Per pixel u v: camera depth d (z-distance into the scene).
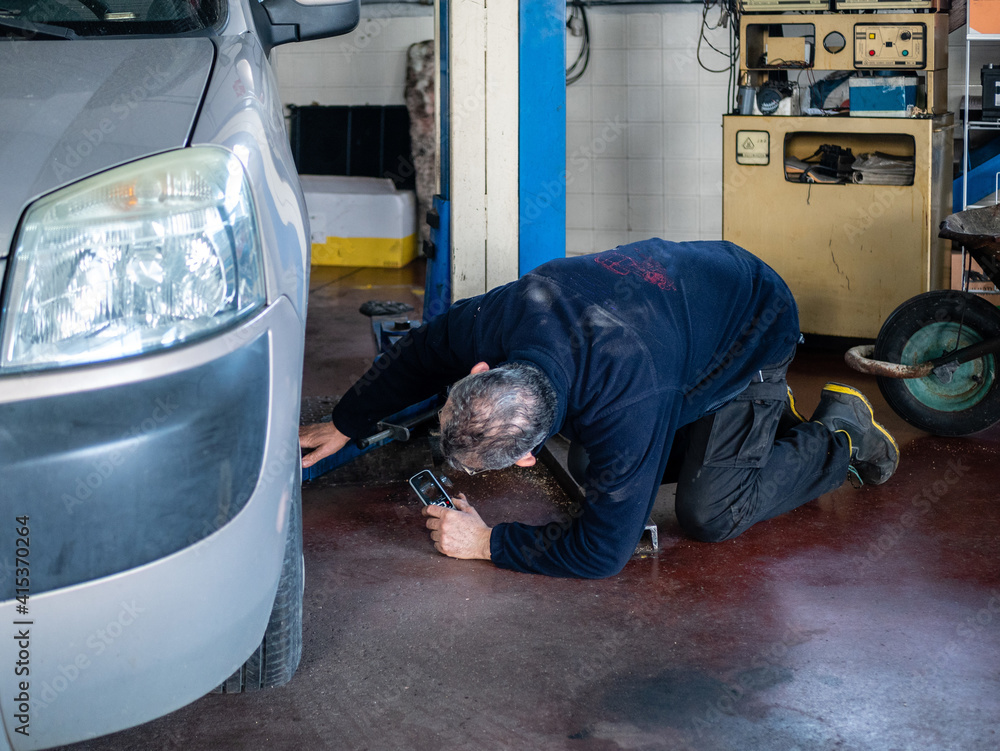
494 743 1.77
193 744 1.77
